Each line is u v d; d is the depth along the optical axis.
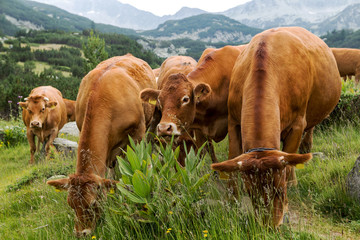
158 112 5.64
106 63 6.27
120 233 3.83
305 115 4.61
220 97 5.57
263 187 3.12
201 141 5.83
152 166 4.31
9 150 11.77
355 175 4.46
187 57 8.08
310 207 4.46
